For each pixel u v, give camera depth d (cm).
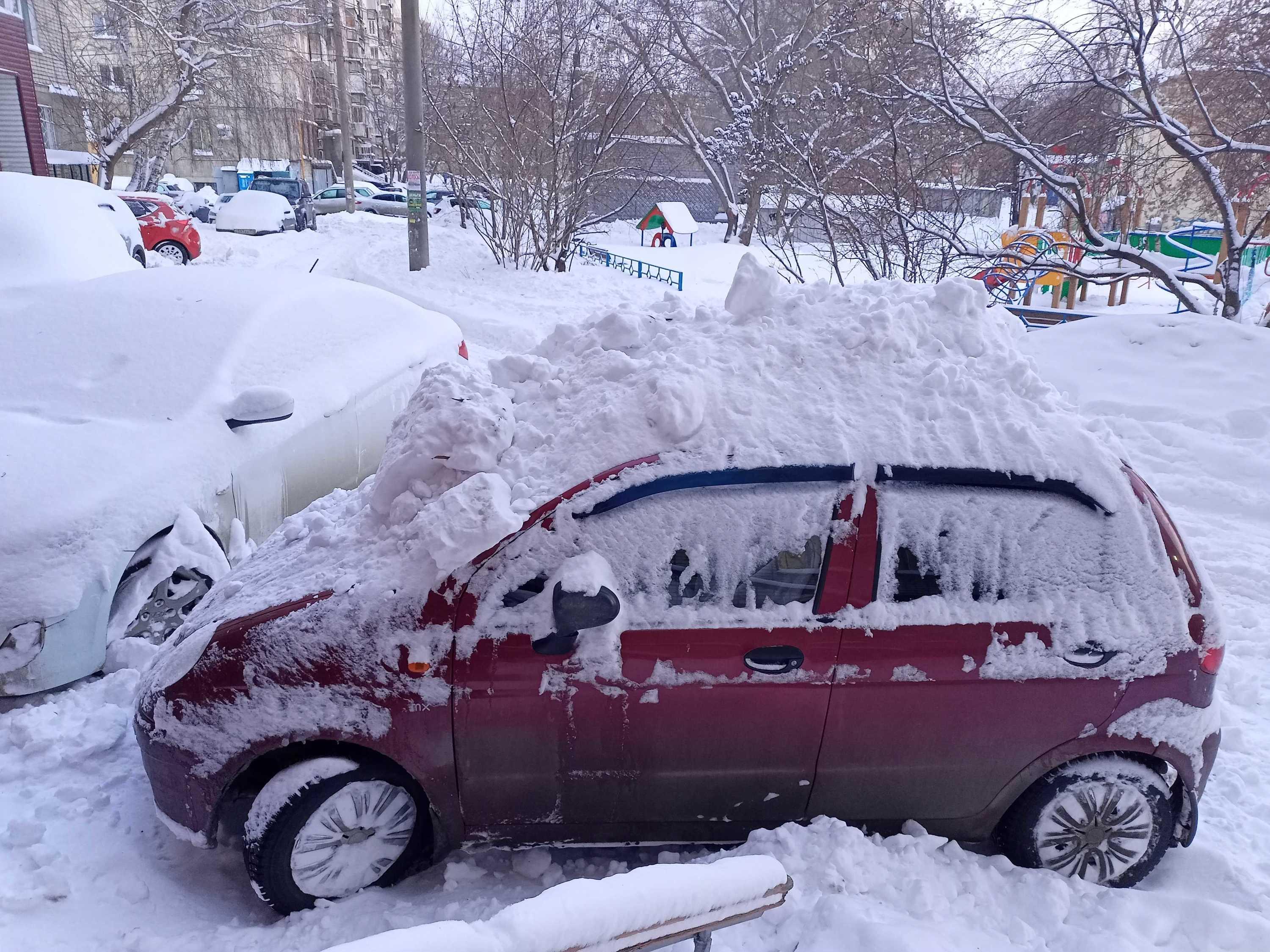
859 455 294
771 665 288
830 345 331
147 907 296
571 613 268
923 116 1145
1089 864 313
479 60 1958
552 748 291
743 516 290
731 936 279
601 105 1925
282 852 284
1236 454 731
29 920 284
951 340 339
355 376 563
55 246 742
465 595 283
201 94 3180
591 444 301
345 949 174
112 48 3103
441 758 289
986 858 313
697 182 3544
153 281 564
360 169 6556
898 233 1089
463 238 2370
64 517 379
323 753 291
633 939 202
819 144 1143
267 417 459
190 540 420
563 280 1798
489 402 329
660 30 2131
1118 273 1201
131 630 405
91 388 463
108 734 366
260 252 2242
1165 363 902
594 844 311
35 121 2181
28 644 366
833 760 300
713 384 313
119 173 5309
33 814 330
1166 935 290
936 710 294
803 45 2362
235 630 289
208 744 286
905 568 293
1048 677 294
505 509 285
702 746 294
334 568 305
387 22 5231
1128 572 297
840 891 292
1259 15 1134
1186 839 319
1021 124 1224
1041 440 303
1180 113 1293
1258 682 455
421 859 313
